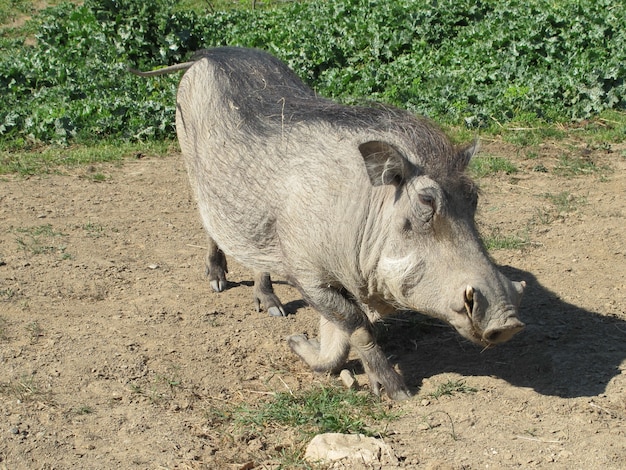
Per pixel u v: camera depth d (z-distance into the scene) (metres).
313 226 4.87
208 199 5.80
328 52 13.20
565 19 13.50
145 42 13.66
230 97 5.89
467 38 13.66
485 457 4.40
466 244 4.48
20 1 19.50
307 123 5.17
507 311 4.34
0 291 6.46
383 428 4.72
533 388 5.15
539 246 7.54
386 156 4.52
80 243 7.59
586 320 6.10
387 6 14.85
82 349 5.57
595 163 9.83
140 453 4.45
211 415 4.92
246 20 15.88
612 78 11.68
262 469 4.36
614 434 4.60
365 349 5.13
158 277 6.96
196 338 5.91
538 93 11.62
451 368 5.48
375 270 4.77
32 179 9.38
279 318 6.35
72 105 11.38
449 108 11.23
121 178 9.55
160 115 11.11
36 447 4.45
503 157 10.03
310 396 5.09
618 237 7.70
